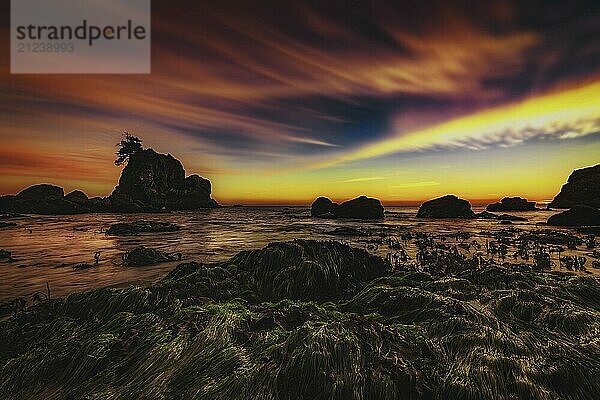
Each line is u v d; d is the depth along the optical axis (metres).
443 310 5.96
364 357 4.30
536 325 5.82
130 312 6.93
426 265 12.77
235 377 4.18
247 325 5.58
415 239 22.91
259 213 75.75
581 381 4.01
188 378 4.42
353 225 37.94
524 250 16.59
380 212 52.62
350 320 5.11
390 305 6.72
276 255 10.25
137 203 81.56
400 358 4.33
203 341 5.09
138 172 88.62
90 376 4.83
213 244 21.48
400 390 3.90
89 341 5.45
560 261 13.27
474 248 18.08
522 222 40.12
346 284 9.50
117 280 11.38
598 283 8.25
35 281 11.30
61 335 6.16
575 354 4.65
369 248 18.66
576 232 25.80
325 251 10.44
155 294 7.75
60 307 7.62
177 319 6.09
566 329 5.58
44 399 4.57
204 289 8.44
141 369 4.71
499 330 5.28
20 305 8.23
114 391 4.38
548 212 62.56
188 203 96.81
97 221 46.50
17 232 30.55
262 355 4.61
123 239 24.66
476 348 4.66
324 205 61.88
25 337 6.31
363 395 3.85
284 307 6.69
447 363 4.43
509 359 4.31
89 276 12.01
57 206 67.56
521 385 3.90
